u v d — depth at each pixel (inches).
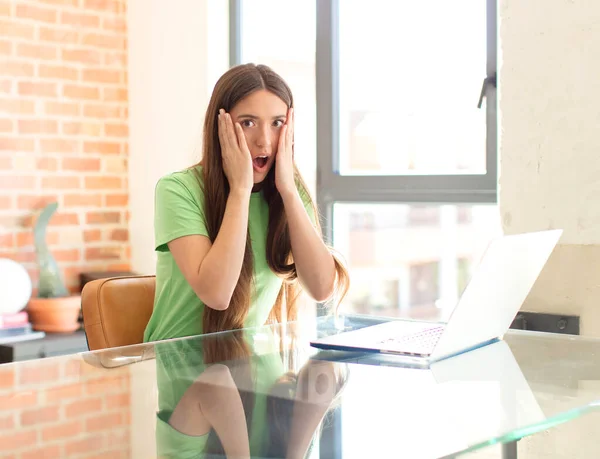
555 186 100.0
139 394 50.2
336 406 47.1
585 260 98.3
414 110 136.0
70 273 154.5
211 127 84.5
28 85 148.2
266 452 38.6
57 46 152.0
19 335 135.5
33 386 52.8
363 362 59.5
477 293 59.7
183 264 80.7
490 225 134.5
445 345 60.3
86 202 156.8
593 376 54.9
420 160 135.5
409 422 43.7
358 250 156.9
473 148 128.6
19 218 147.6
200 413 45.7
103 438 41.1
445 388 51.5
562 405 47.3
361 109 141.9
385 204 134.9
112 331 83.2
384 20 138.8
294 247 85.4
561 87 99.0
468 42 128.7
